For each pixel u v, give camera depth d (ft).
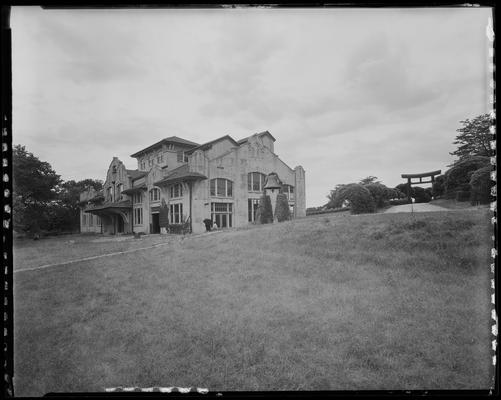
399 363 14.19
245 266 21.22
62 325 17.85
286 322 16.53
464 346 14.71
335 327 16.01
